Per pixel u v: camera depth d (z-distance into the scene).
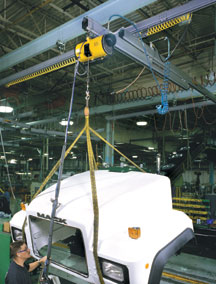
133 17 7.59
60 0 7.07
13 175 21.34
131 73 12.07
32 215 2.21
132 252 1.69
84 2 7.27
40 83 13.18
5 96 10.49
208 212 6.94
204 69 10.16
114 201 2.04
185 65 10.74
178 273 4.14
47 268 1.75
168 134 17.72
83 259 2.25
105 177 2.64
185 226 2.29
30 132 11.49
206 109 11.45
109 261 1.72
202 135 12.01
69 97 14.30
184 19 3.61
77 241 2.45
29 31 8.28
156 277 1.74
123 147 18.28
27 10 7.43
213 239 4.78
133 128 19.20
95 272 1.81
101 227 1.84
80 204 2.05
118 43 3.41
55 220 2.00
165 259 1.83
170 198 2.47
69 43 8.88
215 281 3.86
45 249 2.49
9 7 7.32
